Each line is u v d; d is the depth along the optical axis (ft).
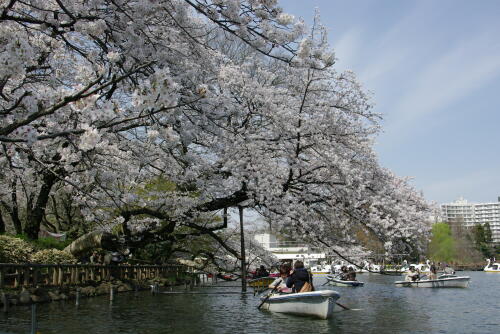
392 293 84.64
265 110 55.16
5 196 67.05
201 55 45.96
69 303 50.39
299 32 37.50
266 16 36.91
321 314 44.68
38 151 37.83
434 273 109.19
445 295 79.92
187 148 57.67
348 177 57.77
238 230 104.94
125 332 36.22
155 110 26.02
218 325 40.88
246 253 110.32
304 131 57.67
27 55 22.65
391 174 72.79
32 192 67.21
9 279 46.47
